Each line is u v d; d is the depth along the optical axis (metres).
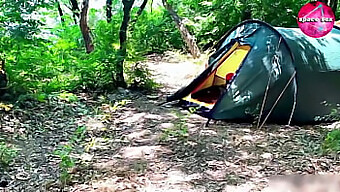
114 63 7.39
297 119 5.35
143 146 4.38
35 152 4.11
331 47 5.58
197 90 6.65
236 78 5.50
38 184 3.36
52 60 6.91
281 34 5.45
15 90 5.77
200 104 6.17
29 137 4.58
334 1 8.39
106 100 6.66
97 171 3.65
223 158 4.03
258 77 5.38
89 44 8.12
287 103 5.27
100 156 4.05
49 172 3.62
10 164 3.72
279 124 5.39
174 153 4.16
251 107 5.35
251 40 5.83
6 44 5.96
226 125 5.29
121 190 3.26
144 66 8.45
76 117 5.55
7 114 5.11
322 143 4.42
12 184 3.34
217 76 6.78
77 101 6.30
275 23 10.41
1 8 5.92
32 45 6.36
